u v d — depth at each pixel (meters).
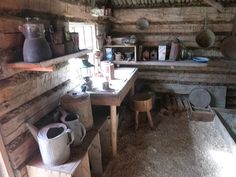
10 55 1.57
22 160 1.70
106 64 2.97
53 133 1.74
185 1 3.52
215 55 3.74
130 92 3.52
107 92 2.42
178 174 2.29
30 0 1.77
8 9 1.55
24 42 1.56
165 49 3.67
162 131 3.19
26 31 1.53
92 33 3.35
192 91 3.99
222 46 3.58
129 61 3.71
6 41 1.53
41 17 1.93
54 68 1.67
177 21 3.67
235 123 3.29
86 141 2.00
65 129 1.72
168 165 2.44
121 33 4.00
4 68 1.52
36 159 1.78
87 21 2.99
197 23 3.61
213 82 3.92
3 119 1.53
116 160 2.55
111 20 3.91
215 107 3.88
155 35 3.85
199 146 2.78
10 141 1.59
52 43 1.84
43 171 1.67
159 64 3.55
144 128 3.29
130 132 3.18
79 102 2.03
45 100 2.04
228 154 2.60
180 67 3.95
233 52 3.56
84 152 1.85
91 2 3.03
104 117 2.48
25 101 1.77
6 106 1.55
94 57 3.19
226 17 3.46
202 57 3.75
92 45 3.40
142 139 2.99
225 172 2.30
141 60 3.79
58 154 1.65
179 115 3.67
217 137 2.99
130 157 2.60
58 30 2.00
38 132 1.68
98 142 2.19
